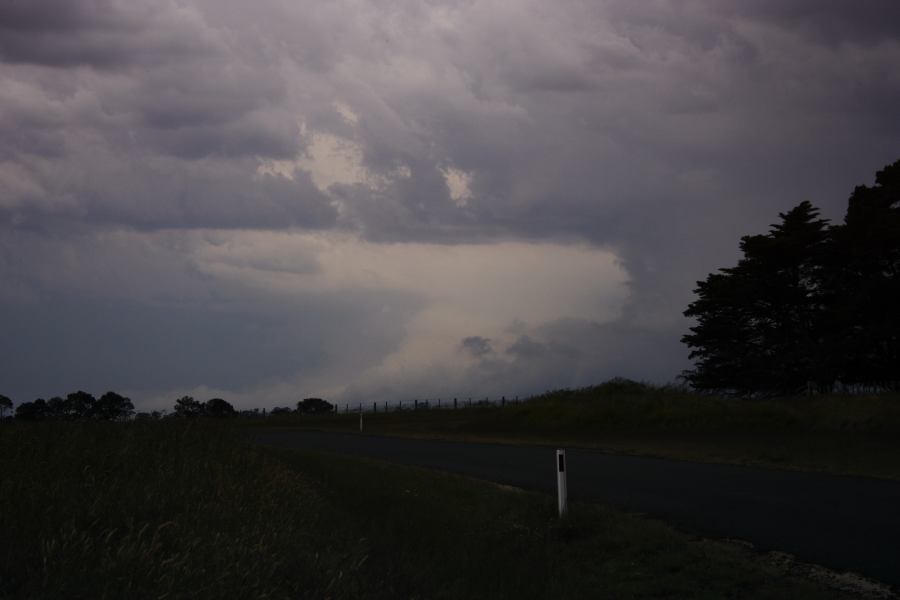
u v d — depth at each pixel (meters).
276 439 34.94
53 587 6.30
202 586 6.81
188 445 14.09
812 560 9.84
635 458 21.97
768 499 14.08
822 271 53.09
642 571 9.95
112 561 6.87
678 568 9.86
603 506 13.27
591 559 10.76
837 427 26.94
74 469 10.52
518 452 25.20
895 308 49.09
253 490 12.03
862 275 51.66
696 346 56.75
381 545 10.77
